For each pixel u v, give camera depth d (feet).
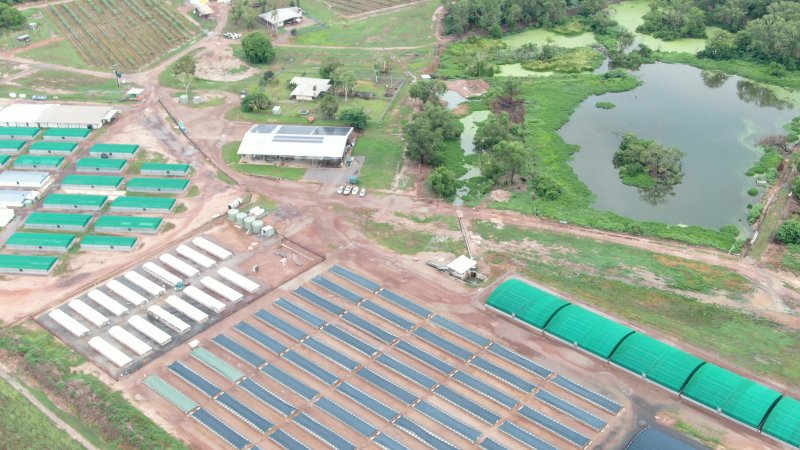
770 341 495.41
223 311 533.14
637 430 429.38
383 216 642.22
